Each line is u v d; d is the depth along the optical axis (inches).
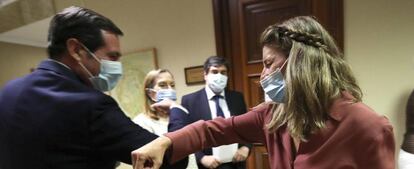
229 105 81.0
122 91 116.2
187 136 35.0
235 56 98.9
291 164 31.9
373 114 27.8
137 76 112.2
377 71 80.0
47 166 28.1
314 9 86.9
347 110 28.3
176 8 103.0
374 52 79.8
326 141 28.6
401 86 77.8
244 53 97.2
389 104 79.4
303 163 29.7
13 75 153.7
